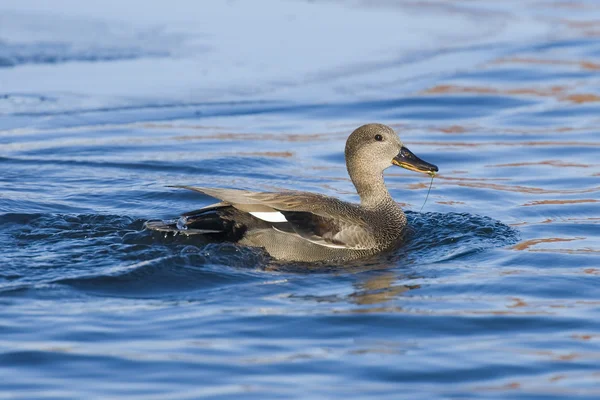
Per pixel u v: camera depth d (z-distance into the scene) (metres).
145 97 21.81
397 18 28.97
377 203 14.10
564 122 21.39
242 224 12.97
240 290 11.64
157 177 17.19
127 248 12.63
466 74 24.42
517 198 16.44
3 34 24.47
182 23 26.39
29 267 11.96
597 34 28.38
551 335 10.39
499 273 12.45
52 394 8.86
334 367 9.52
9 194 15.56
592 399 8.82
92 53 23.92
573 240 13.99
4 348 9.76
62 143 19.11
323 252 12.98
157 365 9.47
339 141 19.89
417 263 12.90
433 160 18.95
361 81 23.53
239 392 8.93
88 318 10.59
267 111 21.59
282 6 28.88
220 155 18.67
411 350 9.95
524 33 28.47
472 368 9.52
